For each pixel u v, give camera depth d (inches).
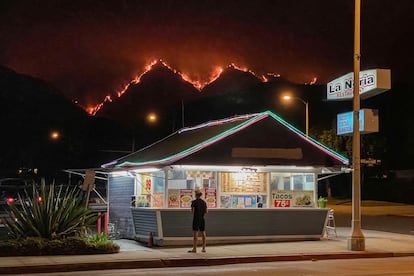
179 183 852.0
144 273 590.9
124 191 989.8
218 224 854.5
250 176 885.2
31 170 2982.3
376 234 1057.5
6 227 897.5
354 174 792.9
